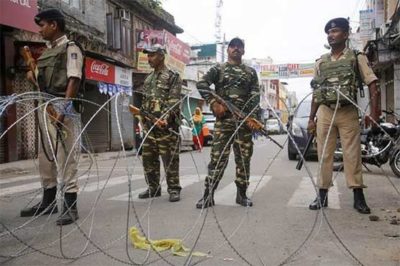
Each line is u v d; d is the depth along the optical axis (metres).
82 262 3.33
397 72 17.72
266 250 3.59
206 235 4.04
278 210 5.11
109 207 5.31
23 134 12.64
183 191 6.52
